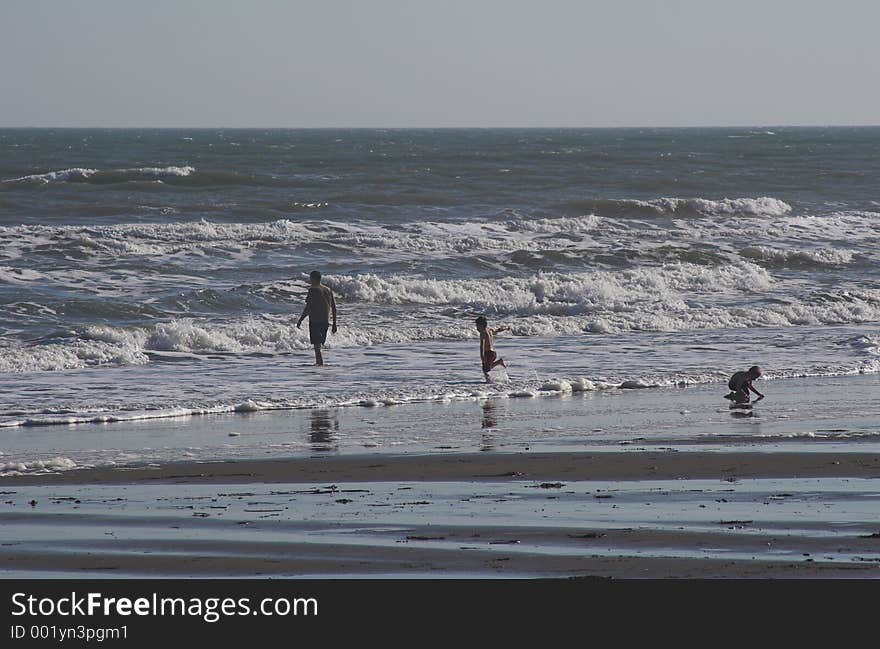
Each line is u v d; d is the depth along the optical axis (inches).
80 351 2945.4
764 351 3164.4
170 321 3486.7
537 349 3196.4
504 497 1551.4
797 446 1920.5
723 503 1499.8
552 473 1712.6
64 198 6579.7
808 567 1195.9
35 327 3319.4
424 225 5472.4
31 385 2593.5
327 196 6894.7
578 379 2642.7
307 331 3339.1
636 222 5841.5
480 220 5900.6
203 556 1261.1
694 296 4192.9
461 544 1299.2
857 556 1233.4
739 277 4429.1
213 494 1578.5
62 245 4598.9
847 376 2797.7
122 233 4950.8
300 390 2549.2
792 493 1561.3
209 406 2336.4
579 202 6451.8
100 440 2005.4
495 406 2395.4
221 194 7101.4
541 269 4653.1
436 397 2482.8
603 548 1275.8
